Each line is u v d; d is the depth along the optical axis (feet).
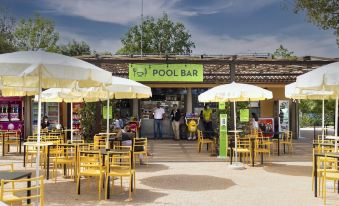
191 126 69.51
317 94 36.19
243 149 40.19
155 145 61.21
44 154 35.58
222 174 33.94
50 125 69.51
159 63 51.44
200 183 29.71
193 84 72.64
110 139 38.78
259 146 45.75
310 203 23.26
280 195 25.45
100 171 24.77
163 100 76.13
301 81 27.55
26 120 72.18
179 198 24.56
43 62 21.35
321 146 33.83
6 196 18.43
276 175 33.47
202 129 67.56
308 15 57.06
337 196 25.20
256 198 24.57
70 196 25.09
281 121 72.59
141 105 76.23
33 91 36.65
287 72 71.72
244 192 26.40
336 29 56.13
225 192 26.37
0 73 21.06
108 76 25.53
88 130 50.78
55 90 39.17
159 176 32.83
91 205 22.74
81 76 22.68
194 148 56.54
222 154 45.50
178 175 33.35
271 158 45.16
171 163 41.06
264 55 54.75
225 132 45.37
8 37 109.60
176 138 70.90
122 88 34.63
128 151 25.84
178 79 51.49
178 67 51.42
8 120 71.51
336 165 26.89
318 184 28.89
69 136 65.67
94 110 50.98
